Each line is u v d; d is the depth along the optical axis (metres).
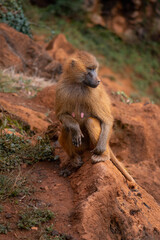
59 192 6.42
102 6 28.31
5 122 8.46
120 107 11.41
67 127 6.42
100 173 6.13
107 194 5.96
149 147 10.52
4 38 14.55
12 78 13.21
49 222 5.59
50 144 8.28
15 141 7.75
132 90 23.89
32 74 14.84
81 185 6.30
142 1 28.31
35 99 12.15
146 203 7.04
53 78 15.37
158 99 24.44
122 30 28.27
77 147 6.96
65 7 27.98
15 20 16.66
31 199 6.08
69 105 6.58
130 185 7.00
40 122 10.08
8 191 6.07
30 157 7.52
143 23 28.55
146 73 25.97
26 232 5.30
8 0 16.38
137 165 9.80
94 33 27.08
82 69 6.44
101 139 6.48
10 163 7.09
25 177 6.64
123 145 10.62
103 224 5.78
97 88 6.67
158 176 9.26
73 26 27.11
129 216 6.15
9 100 11.29
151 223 6.53
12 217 5.54
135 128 10.63
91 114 6.70
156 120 11.03
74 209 5.89
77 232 5.39
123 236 5.96
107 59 25.62
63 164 7.30
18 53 14.88
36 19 26.05
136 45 27.88
